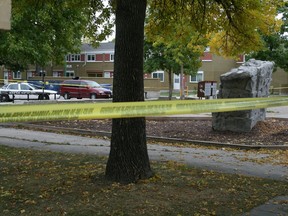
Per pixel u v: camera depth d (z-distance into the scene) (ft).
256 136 39.88
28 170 23.26
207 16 31.48
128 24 19.81
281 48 95.25
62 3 34.30
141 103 16.34
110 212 16.11
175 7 31.27
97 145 34.83
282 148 34.22
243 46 31.65
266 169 25.94
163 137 39.27
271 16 32.65
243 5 28.02
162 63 95.96
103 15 34.60
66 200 17.46
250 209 17.40
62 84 115.34
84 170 22.95
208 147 35.42
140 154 20.36
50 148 32.55
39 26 61.93
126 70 19.80
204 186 20.27
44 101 80.59
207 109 16.42
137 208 16.63
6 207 16.61
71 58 201.57
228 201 18.19
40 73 188.24
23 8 33.32
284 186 21.38
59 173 22.35
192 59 92.48
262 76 44.19
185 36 34.94
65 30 62.08
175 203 17.43
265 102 20.18
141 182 19.98
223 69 161.99
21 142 35.53
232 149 34.42
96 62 194.70
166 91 155.53
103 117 13.94
